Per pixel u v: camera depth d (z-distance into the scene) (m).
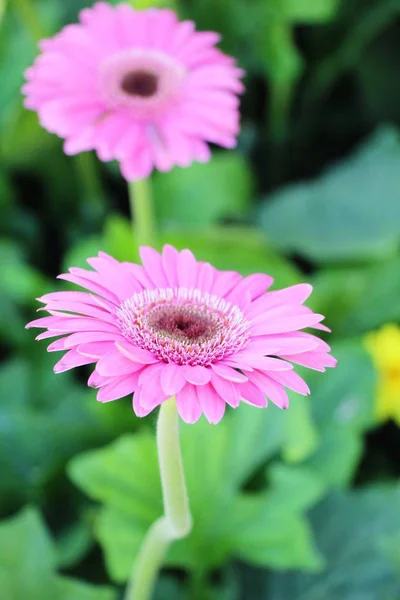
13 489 0.77
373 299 0.94
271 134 1.28
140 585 0.63
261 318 0.55
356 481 0.88
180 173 1.12
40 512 0.78
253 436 0.76
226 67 0.79
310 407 0.82
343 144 1.35
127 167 0.74
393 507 0.76
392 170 1.10
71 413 0.85
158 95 0.77
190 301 0.56
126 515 0.72
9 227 1.13
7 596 0.68
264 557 0.71
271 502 0.72
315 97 1.32
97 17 0.82
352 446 0.79
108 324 0.53
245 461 0.75
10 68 1.11
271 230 1.06
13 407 0.85
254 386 0.52
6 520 0.78
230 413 0.77
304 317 0.54
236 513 0.72
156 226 1.09
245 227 1.11
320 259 1.03
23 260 1.04
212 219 1.10
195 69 0.80
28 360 0.92
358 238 1.02
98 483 0.72
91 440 0.79
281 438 0.76
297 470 0.73
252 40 1.19
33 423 0.78
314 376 0.84
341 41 1.28
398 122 1.33
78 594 0.69
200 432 0.74
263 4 1.15
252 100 1.30
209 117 0.77
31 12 0.96
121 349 0.51
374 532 0.75
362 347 0.84
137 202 0.81
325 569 0.75
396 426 0.92
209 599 0.74
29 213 1.19
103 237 1.10
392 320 0.93
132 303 0.54
